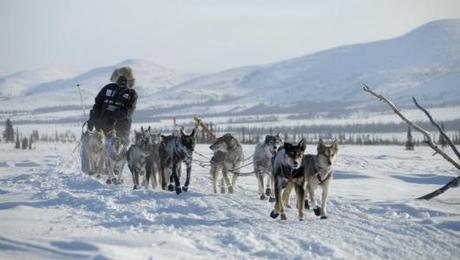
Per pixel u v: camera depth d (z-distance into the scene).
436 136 132.50
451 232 9.20
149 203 12.68
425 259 7.58
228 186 14.80
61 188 15.64
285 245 8.23
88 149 18.59
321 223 10.18
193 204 12.45
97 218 10.64
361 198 13.95
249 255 7.59
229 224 10.09
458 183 13.09
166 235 8.55
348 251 7.94
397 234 9.09
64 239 7.75
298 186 10.63
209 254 7.57
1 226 9.45
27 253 6.98
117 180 16.91
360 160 31.95
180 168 14.88
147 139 15.32
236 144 14.72
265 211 11.67
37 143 90.62
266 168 13.48
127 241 7.95
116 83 18.64
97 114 18.75
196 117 16.73
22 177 19.02
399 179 19.97
